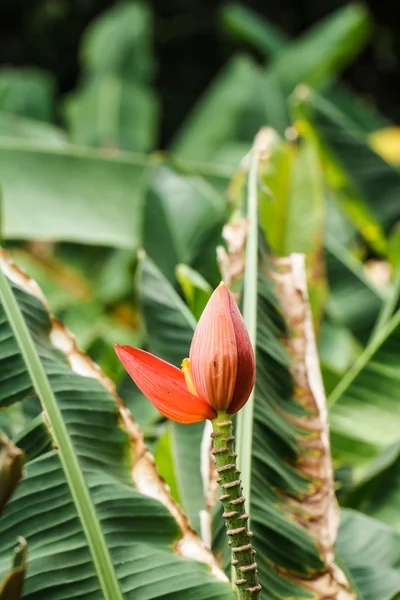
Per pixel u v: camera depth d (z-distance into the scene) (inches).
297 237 102.1
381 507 82.5
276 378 72.7
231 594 63.6
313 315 100.0
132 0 615.5
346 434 85.2
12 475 55.3
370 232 129.0
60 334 70.2
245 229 78.7
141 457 67.5
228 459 57.6
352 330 118.6
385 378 85.7
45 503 64.3
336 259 120.7
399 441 82.0
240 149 192.7
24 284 70.7
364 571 76.5
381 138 223.3
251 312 73.4
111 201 128.9
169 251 107.2
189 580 63.8
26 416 68.5
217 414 57.9
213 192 121.8
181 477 77.4
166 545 65.2
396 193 124.0
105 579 63.1
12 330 67.7
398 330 85.5
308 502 70.1
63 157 129.2
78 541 63.8
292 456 71.1
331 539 69.2
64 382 68.1
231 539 57.7
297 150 105.3
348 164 123.8
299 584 67.9
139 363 57.9
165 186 111.1
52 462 65.2
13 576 55.7
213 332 57.4
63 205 126.7
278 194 101.5
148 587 63.5
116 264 181.6
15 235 122.9
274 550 68.1
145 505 65.7
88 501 64.6
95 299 181.3
